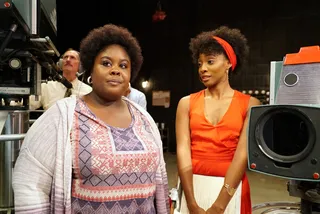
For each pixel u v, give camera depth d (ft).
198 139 4.43
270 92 3.84
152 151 3.11
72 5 23.90
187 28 23.31
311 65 3.36
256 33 20.94
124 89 3.18
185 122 4.64
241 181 4.26
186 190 4.25
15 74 4.84
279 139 3.42
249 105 4.42
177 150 4.52
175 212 4.32
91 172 2.74
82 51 3.23
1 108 4.75
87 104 3.16
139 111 3.52
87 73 3.40
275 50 20.47
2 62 4.57
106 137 2.91
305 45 19.70
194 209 4.12
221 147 4.27
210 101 4.54
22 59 4.73
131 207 2.91
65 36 24.07
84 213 2.76
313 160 2.92
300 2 19.69
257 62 20.92
